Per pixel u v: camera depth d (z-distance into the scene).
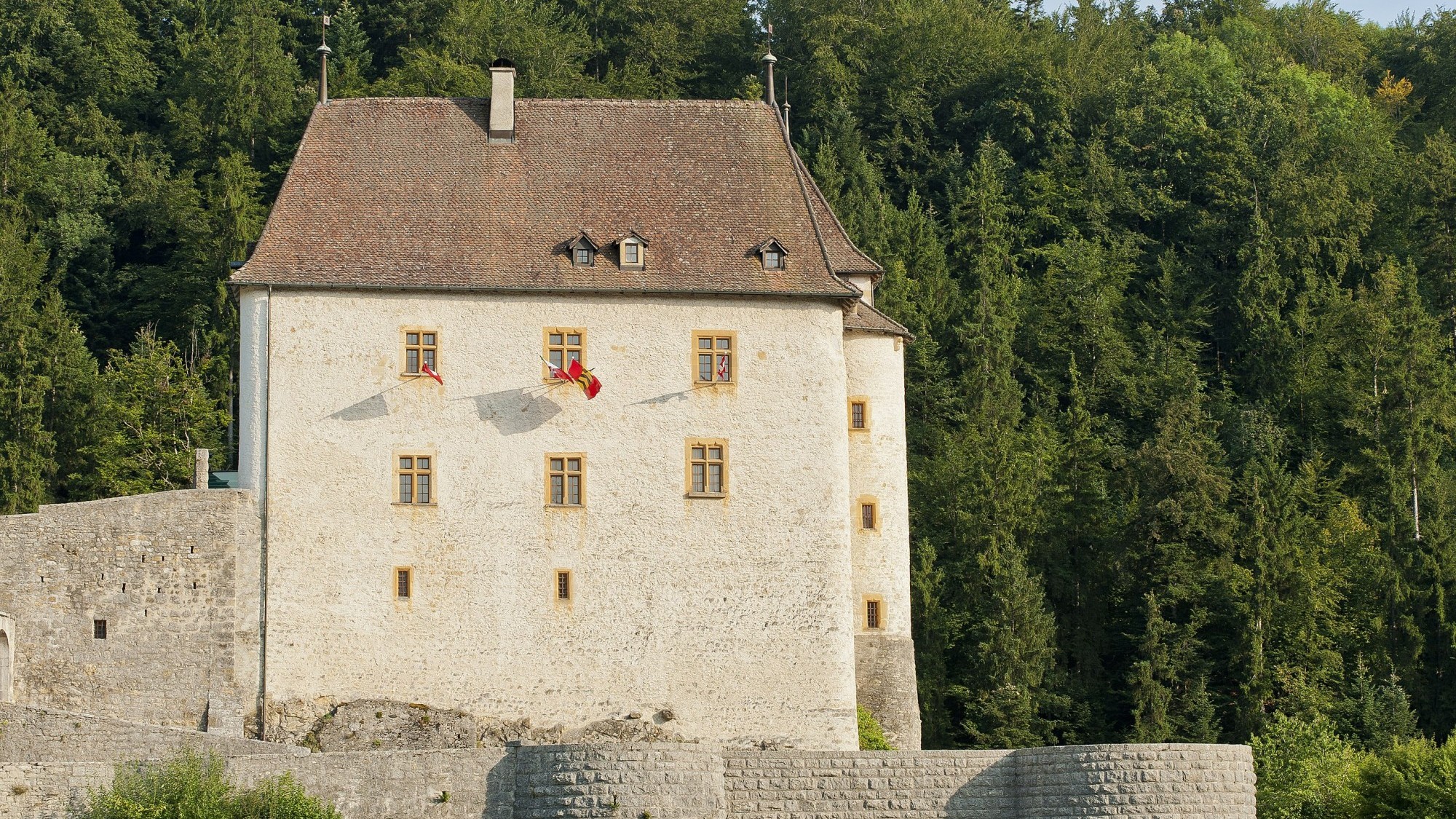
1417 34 168.62
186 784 59.12
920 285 119.75
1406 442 111.00
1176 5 169.50
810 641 75.69
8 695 72.25
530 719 74.19
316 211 77.75
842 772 64.06
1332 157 136.62
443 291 76.25
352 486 74.81
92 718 67.75
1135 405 118.62
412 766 61.97
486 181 79.50
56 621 73.06
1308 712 93.44
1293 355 119.94
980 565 100.50
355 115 80.81
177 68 134.50
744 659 75.38
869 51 142.75
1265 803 71.88
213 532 74.06
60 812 59.16
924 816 63.81
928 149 137.62
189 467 99.06
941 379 115.38
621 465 76.06
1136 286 129.38
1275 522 100.88
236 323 109.44
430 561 74.69
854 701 75.69
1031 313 123.38
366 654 73.88
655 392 76.62
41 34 133.00
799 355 77.50
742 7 150.50
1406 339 117.25
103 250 120.69
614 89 137.00
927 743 95.75
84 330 118.25
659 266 77.69
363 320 75.81
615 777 62.03
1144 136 136.12
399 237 77.44
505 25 139.38
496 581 74.88
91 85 132.88
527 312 76.56
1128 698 96.25
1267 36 162.25
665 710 74.75
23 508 99.94
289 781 60.31
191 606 73.56
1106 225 131.75
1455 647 99.00
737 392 77.00
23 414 103.81
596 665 74.75
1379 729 93.19
